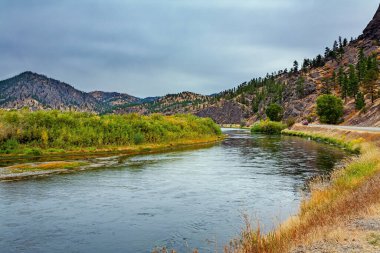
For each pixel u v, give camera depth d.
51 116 59.81
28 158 46.69
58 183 29.55
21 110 60.62
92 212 20.72
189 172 35.50
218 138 91.44
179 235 16.73
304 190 26.36
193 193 25.75
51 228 17.78
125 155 52.31
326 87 186.00
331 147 61.06
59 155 50.62
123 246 15.43
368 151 38.59
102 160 45.62
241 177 32.38
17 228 17.75
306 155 49.53
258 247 11.23
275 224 17.81
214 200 23.59
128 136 65.06
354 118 119.06
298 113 174.62
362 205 15.04
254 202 22.94
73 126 60.53
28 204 22.47
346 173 27.17
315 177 31.66
